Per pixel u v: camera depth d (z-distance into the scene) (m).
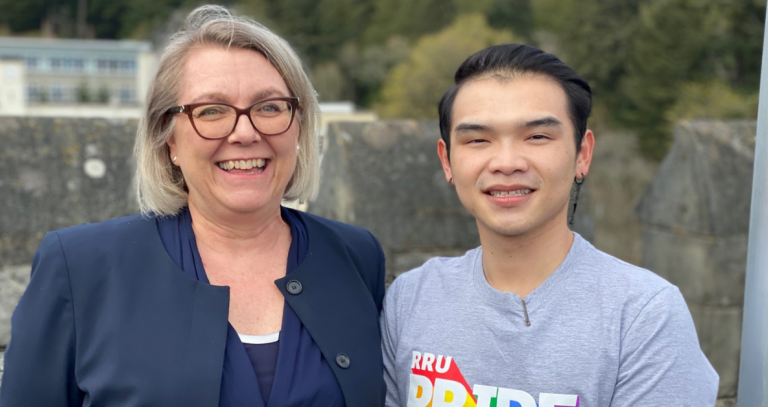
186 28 1.88
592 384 1.64
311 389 1.76
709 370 1.67
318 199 3.69
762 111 1.75
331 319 1.88
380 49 36.66
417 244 3.43
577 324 1.69
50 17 59.56
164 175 1.91
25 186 3.06
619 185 19.17
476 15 30.67
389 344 1.97
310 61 37.72
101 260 1.76
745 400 1.80
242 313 1.83
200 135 1.76
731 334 3.56
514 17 30.38
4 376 1.70
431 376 1.80
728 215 3.50
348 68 36.88
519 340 1.71
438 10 35.88
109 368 1.66
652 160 20.89
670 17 22.22
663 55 22.14
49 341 1.69
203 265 1.85
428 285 1.93
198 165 1.80
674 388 1.59
